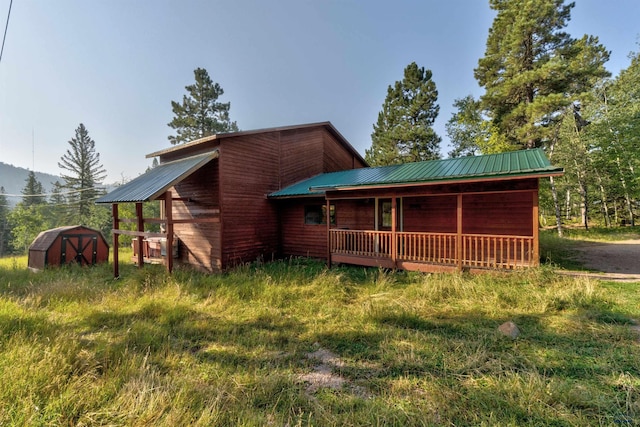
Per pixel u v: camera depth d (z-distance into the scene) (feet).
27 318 16.78
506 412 8.40
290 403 9.20
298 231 38.96
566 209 80.64
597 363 11.00
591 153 59.82
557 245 39.70
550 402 8.72
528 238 22.47
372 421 8.18
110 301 20.99
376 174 32.73
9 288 26.23
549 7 50.85
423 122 76.13
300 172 43.57
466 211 30.01
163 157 39.70
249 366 11.94
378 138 84.69
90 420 8.09
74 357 11.78
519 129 54.65
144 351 13.24
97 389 9.47
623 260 29.71
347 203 36.19
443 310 17.56
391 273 26.32
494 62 59.16
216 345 14.14
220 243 32.83
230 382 10.61
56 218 128.47
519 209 27.58
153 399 8.89
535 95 56.70
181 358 12.71
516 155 27.53
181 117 89.66
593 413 8.29
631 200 63.72
